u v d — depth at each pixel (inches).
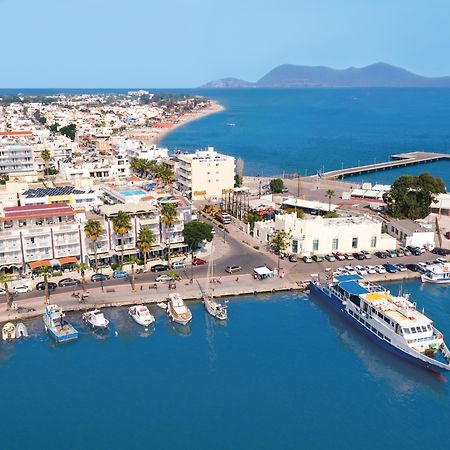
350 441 3235.7
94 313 4611.2
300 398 3659.0
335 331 4658.0
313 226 6314.0
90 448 3154.5
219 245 6688.0
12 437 3248.0
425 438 3275.1
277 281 5565.9
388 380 3900.1
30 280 5378.9
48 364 4055.1
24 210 5718.5
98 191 7308.1
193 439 3235.7
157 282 5442.9
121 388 3754.9
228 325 4709.6
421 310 4948.3
